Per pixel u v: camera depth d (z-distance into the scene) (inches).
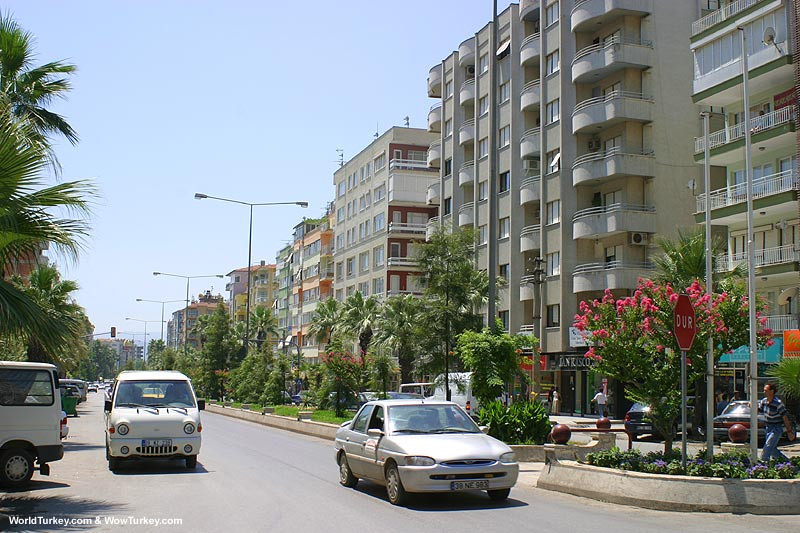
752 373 647.1
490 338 840.3
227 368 2711.6
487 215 2178.9
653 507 451.5
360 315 2327.8
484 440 483.5
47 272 1337.4
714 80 1464.1
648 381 532.7
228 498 494.0
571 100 1873.8
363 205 3048.7
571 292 1830.7
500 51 2159.2
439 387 1181.7
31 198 457.7
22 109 912.9
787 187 1338.6
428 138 2817.4
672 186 1753.2
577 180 1812.3
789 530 380.2
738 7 1483.8
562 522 404.2
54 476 614.9
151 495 507.8
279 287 4662.9
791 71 1334.9
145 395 686.5
